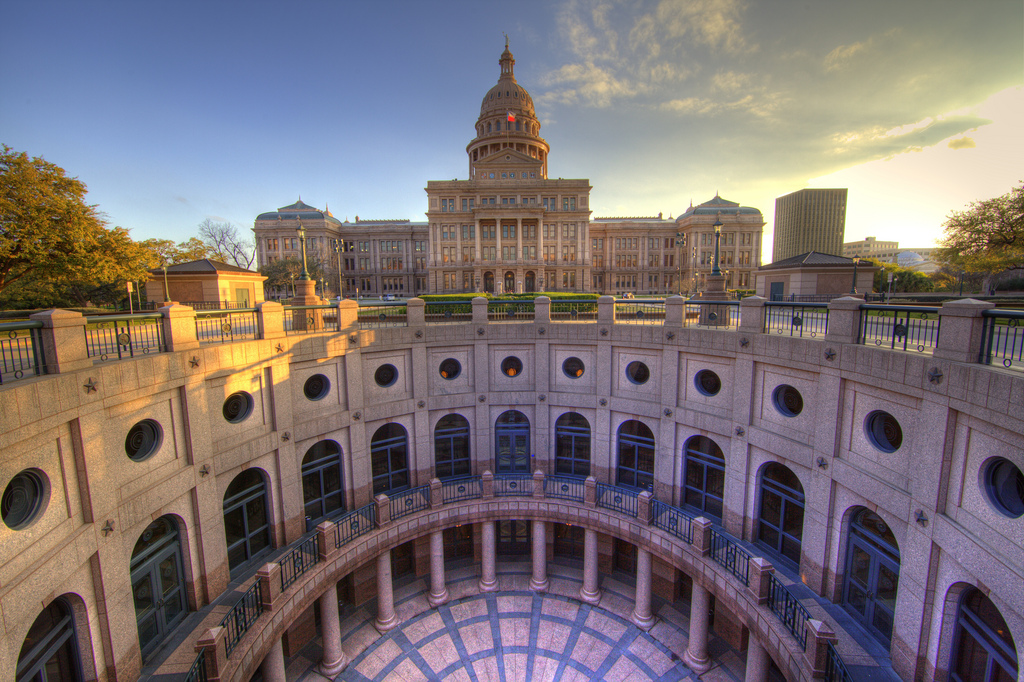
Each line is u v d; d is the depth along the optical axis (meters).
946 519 8.44
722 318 16.08
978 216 28.73
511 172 87.94
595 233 103.94
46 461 7.70
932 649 8.82
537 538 17.30
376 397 17.39
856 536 11.06
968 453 8.14
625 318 21.22
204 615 11.55
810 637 9.55
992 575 7.39
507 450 19.66
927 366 8.80
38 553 7.38
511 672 14.11
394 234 106.12
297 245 98.62
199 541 11.69
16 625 6.89
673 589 16.50
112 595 9.07
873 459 10.38
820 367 11.67
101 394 8.77
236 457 12.76
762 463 13.72
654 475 17.08
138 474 9.88
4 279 24.19
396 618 16.14
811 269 25.08
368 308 21.14
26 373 8.24
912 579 9.20
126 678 9.40
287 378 14.43
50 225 23.03
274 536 14.34
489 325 18.72
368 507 15.09
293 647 14.53
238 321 17.42
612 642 15.10
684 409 15.88
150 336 11.23
